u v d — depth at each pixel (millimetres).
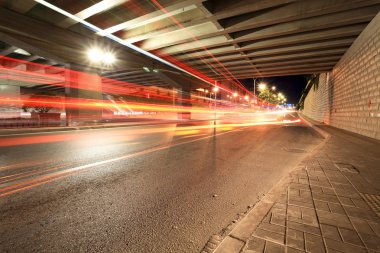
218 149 8523
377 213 2865
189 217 3123
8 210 3340
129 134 13922
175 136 12844
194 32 14328
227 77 30281
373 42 10453
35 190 4188
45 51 15578
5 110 34625
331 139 9914
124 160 6688
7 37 13312
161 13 11164
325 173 4695
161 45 16344
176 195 3945
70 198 3809
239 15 12555
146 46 17047
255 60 20234
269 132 14984
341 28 12938
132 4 11109
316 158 6102
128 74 31031
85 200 3727
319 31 13711
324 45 15156
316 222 2654
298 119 35781
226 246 2242
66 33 14875
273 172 5355
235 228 2566
